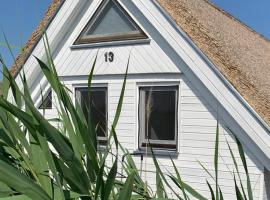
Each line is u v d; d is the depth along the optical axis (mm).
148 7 7242
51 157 1683
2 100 1714
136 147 7625
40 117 1680
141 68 7594
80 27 8117
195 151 7109
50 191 1739
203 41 7203
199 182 7098
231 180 6773
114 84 7887
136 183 2365
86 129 1856
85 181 1781
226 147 6746
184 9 8234
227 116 6656
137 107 7664
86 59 8164
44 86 8211
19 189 1517
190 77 7086
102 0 7805
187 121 7184
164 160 7379
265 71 9273
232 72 6918
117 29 7809
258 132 6289
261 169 6465
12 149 1892
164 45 7328
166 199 1848
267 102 7012
